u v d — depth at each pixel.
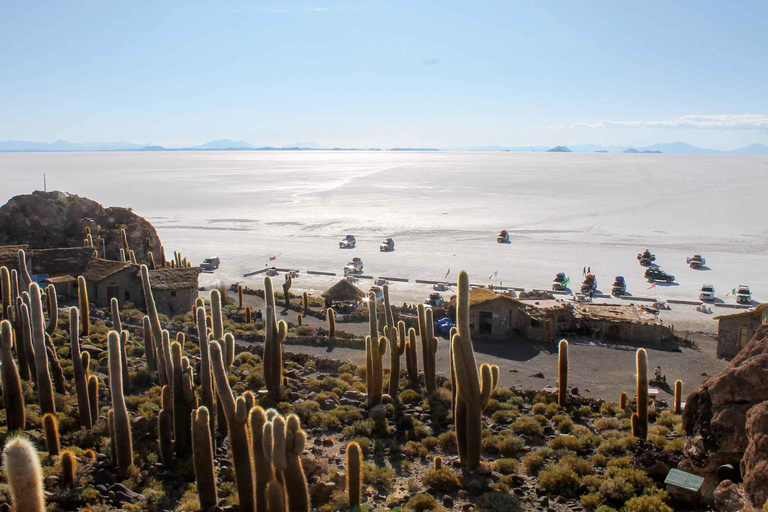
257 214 159.50
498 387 39.91
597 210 162.75
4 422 28.77
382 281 83.31
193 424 23.39
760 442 19.61
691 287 80.25
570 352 49.91
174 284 62.28
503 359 47.69
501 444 30.48
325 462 27.34
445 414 34.97
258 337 51.88
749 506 18.92
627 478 25.75
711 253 103.50
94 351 42.09
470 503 24.84
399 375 41.34
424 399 37.91
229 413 22.86
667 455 27.12
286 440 19.75
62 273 63.50
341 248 109.56
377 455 29.72
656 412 36.00
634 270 90.62
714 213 154.00
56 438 25.91
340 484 25.33
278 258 100.81
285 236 123.75
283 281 84.56
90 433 29.06
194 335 51.59
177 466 27.44
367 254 103.75
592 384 42.06
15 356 39.12
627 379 43.34
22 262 46.19
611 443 30.17
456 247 110.00
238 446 22.66
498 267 92.44
